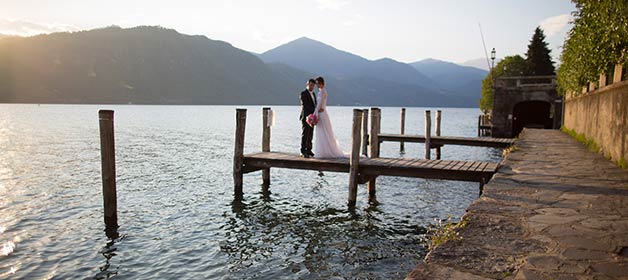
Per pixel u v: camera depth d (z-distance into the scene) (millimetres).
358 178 11742
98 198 13438
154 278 7430
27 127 49781
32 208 12094
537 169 9539
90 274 7598
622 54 10625
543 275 3570
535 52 65000
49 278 7395
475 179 10461
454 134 47938
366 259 8273
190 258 8383
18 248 8852
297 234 9945
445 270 3672
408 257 8383
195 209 12242
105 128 9969
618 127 10633
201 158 23781
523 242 4422
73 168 19656
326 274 7508
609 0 10336
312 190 15016
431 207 12609
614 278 3514
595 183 7746
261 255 8531
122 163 21531
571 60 19156
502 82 36875
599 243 4395
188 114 107062
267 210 12195
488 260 3918
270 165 12711
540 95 35656
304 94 13094
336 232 10102
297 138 38594
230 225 10680
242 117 12969
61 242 9266
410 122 81750
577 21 15914
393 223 10883
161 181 16625
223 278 7395
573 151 13469
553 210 5750
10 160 22250
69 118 74500
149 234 9883
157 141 34094
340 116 110188
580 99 18625
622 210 5750
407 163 11711
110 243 9242
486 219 5277
